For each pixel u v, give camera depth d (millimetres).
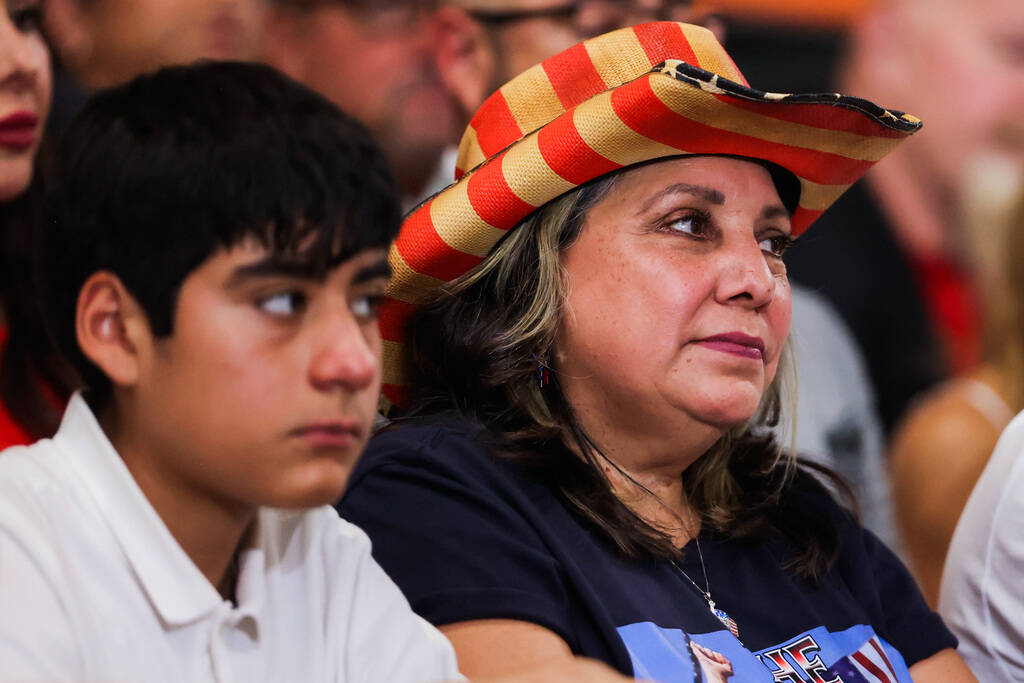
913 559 6691
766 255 3941
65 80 5262
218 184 2365
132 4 5641
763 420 4336
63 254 2480
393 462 3725
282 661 2793
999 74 9094
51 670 2328
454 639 3348
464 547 3494
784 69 9125
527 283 3857
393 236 2578
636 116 3531
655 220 3713
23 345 3889
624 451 3863
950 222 8961
